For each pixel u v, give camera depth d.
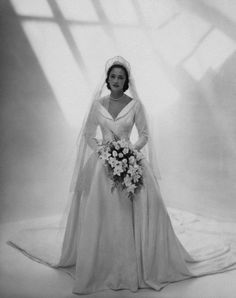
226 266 3.23
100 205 2.89
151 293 2.75
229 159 5.71
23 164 5.49
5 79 5.73
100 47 6.23
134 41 6.36
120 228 2.86
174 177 5.57
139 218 2.93
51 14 6.00
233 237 4.04
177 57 6.28
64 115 5.91
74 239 3.15
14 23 5.82
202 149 5.80
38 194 5.27
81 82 6.09
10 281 2.94
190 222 4.54
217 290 2.80
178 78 6.22
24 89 5.78
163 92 6.19
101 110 3.13
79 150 3.18
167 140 5.85
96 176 2.95
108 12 6.30
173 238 3.03
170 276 2.96
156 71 6.29
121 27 6.33
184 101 6.12
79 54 6.12
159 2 6.40
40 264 3.31
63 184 5.46
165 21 6.37
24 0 5.89
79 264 2.80
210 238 3.99
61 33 6.04
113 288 2.80
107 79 3.12
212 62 6.12
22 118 5.70
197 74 6.17
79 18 6.15
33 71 5.85
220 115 5.96
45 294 2.73
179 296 2.70
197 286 2.87
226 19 6.12
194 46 6.25
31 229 4.30
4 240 3.96
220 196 5.29
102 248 2.85
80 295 2.72
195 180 5.54
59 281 2.96
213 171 5.62
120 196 2.93
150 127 3.26
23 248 3.67
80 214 3.07
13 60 5.79
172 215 4.77
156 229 2.95
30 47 5.88
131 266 2.82
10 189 5.26
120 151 2.95
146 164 3.09
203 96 6.10
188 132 5.96
